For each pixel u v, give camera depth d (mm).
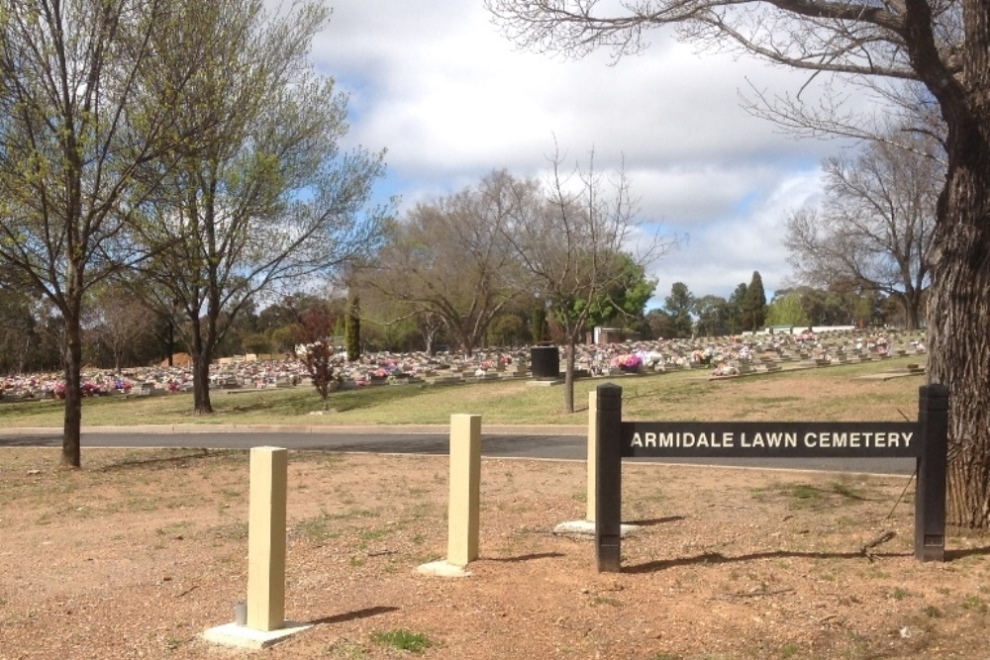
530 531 8641
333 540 8453
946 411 6965
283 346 69188
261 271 26891
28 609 6590
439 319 63969
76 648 5684
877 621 5797
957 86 7516
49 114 13969
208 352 27906
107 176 16812
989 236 7422
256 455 5824
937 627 5691
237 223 24781
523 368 37500
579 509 9820
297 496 11312
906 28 7594
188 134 14914
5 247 14273
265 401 30891
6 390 40781
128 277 21672
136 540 8883
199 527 9469
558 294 23297
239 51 19359
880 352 37844
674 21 9359
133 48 14609
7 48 13461
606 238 50531
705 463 13602
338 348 68250
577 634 5672
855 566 6949
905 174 37250
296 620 5996
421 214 55312
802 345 44031
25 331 57812
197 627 5988
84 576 7516
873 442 6949
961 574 6645
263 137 24734
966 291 7520
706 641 5547
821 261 57250
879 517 8836
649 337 82375
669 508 9711
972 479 7586
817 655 5348
